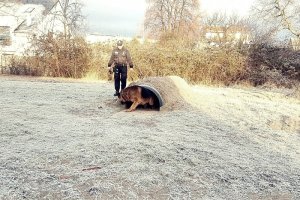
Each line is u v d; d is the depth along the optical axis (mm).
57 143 6242
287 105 12961
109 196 4340
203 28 43188
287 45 20859
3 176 4711
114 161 5457
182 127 8047
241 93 16062
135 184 4695
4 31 41656
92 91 13797
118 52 11797
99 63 20719
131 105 10250
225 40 21422
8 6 42125
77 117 8617
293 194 4785
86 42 20828
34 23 43062
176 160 5680
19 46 32375
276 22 27828
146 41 22141
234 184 4953
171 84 11414
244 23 30812
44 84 16078
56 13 44281
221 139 7348
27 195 4242
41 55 21172
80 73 20781
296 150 6992
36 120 8008
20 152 5695
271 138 7891
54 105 10047
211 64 19984
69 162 5352
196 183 4902
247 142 7336
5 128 7125
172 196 4441
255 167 5676
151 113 9602
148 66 19891
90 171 5016
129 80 19922
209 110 10469
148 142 6480
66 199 4203
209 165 5578
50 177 4754
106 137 6691
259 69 19922
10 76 20375
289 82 19281
